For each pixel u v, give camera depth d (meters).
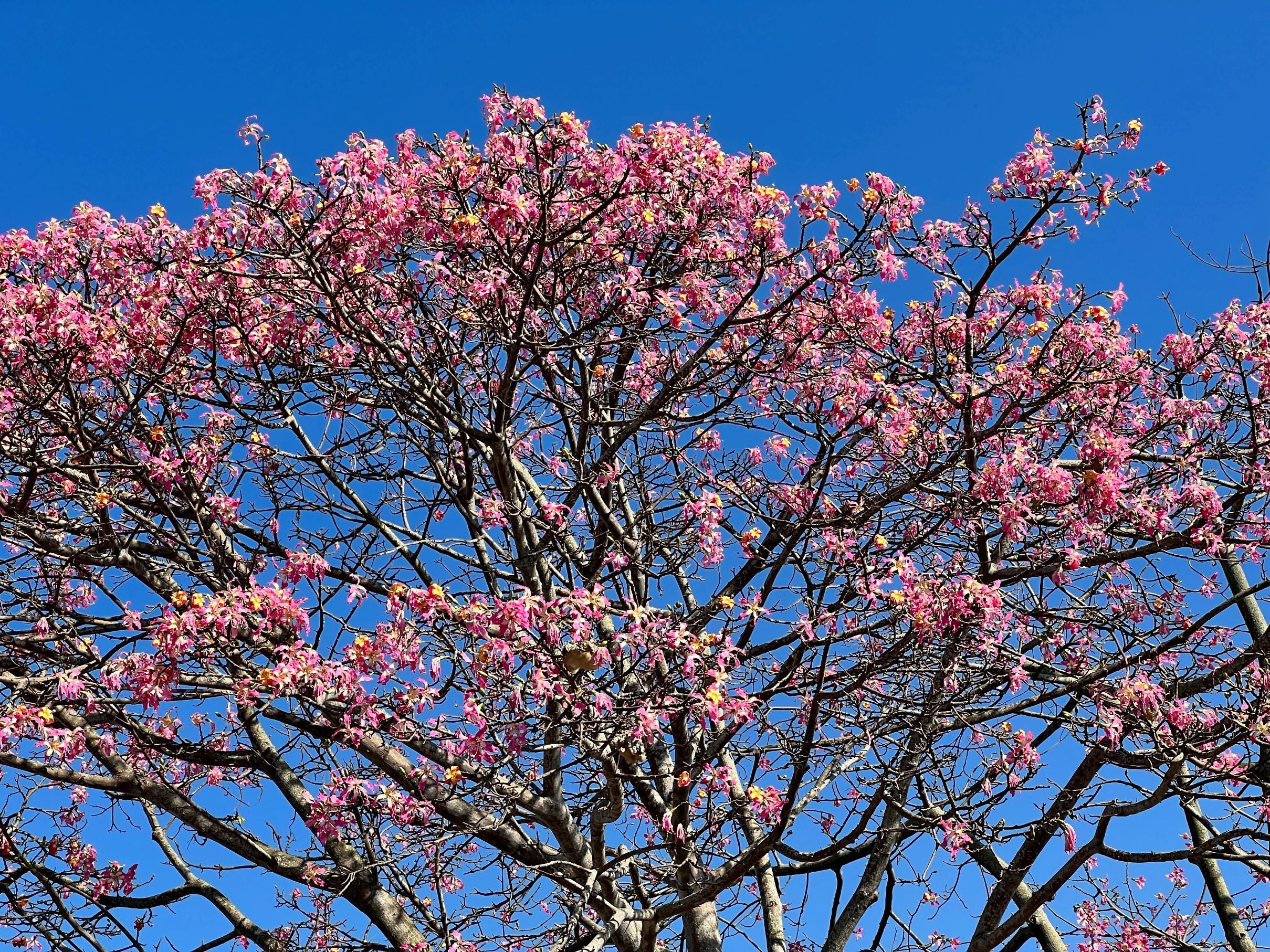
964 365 7.54
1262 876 9.10
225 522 7.06
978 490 6.54
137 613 5.98
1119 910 9.27
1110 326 7.79
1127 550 7.10
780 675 6.84
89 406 7.04
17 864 7.79
